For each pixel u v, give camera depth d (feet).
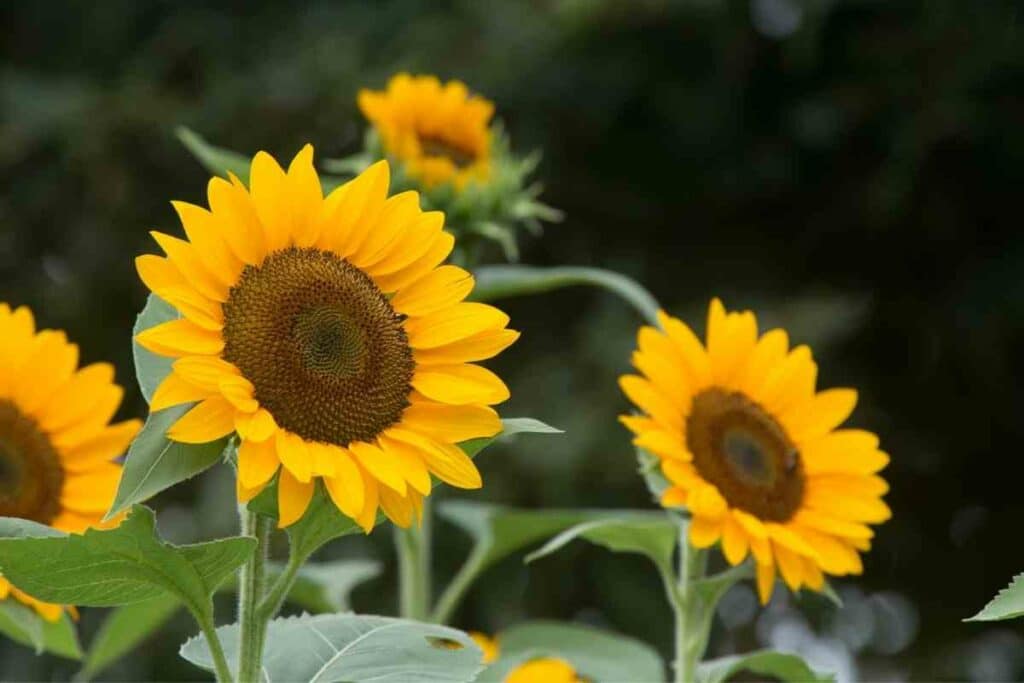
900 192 33.94
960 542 35.47
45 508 10.45
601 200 35.42
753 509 10.64
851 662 34.06
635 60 34.58
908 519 35.47
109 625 12.69
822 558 10.69
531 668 11.91
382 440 7.86
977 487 35.58
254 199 8.07
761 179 35.55
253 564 7.91
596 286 34.88
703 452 10.71
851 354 35.53
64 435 10.61
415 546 13.70
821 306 32.27
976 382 35.14
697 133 35.24
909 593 35.24
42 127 34.73
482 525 14.20
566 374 31.81
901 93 33.91
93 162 34.76
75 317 34.91
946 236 34.65
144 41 38.68
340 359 7.88
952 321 35.14
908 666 34.83
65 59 38.75
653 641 31.40
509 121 34.65
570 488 30.48
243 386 7.47
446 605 13.89
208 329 7.69
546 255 35.32
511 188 13.85
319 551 29.96
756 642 33.76
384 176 8.40
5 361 10.49
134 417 35.35
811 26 32.83
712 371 11.18
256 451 7.38
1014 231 34.94
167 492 31.48
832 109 34.14
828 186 35.65
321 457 7.55
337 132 34.91
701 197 35.88
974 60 33.45
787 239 36.17
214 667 7.97
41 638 9.61
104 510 10.59
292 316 7.88
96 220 35.17
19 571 7.36
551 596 31.63
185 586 7.67
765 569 10.51
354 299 8.04
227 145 34.91
